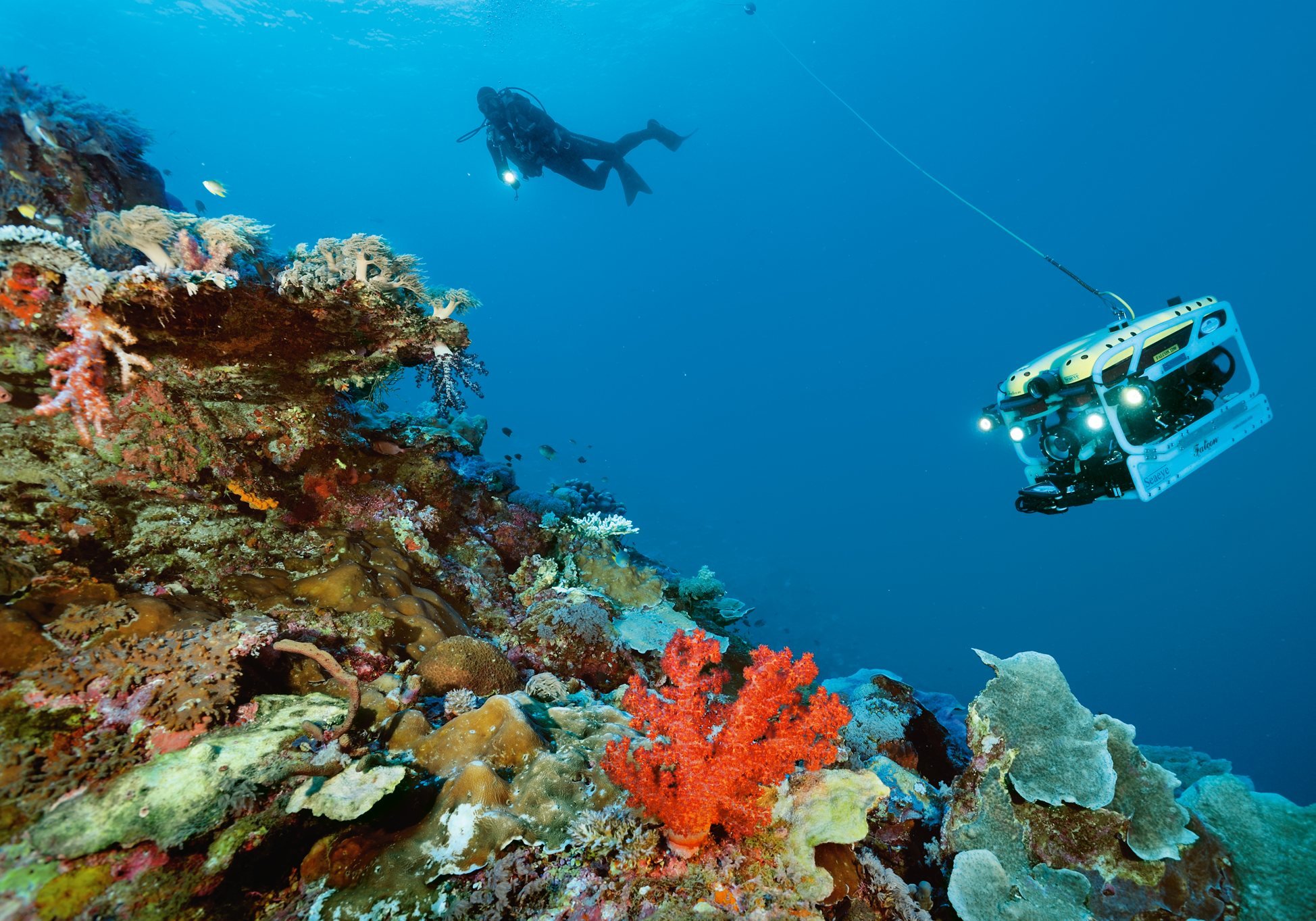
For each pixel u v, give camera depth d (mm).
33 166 3936
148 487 3625
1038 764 2926
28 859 1988
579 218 116688
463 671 3697
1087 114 92875
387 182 90750
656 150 96750
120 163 4484
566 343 143250
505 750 2881
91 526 3230
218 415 4090
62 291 3135
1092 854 2785
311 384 4406
